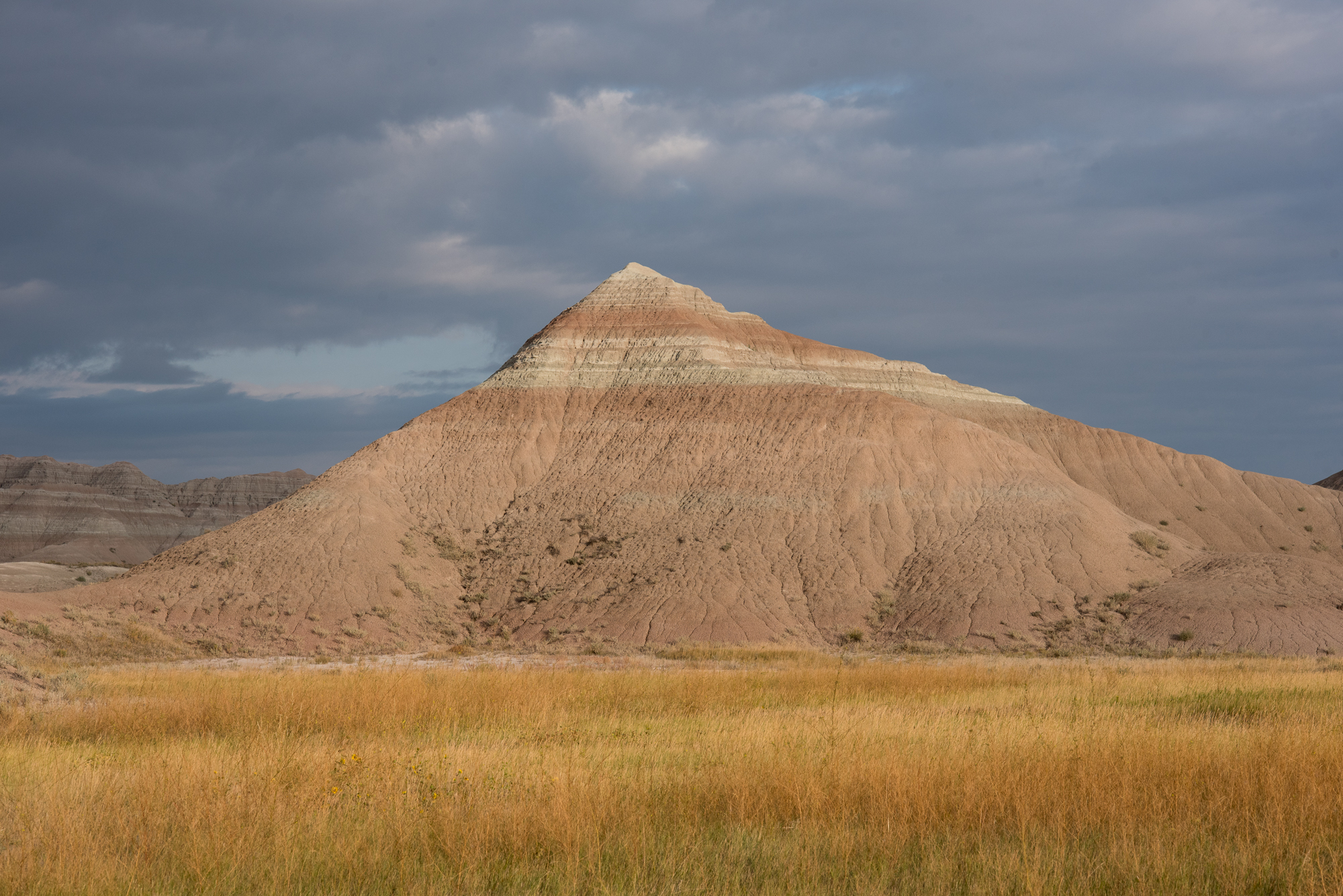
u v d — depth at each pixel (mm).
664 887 8820
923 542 72312
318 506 76812
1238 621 58062
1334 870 8773
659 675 29172
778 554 70688
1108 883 8930
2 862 9156
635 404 90188
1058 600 63844
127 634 56781
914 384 104125
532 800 10852
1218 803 11047
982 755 13242
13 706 21375
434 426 90750
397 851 9656
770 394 87688
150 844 9742
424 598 69688
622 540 74938
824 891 8883
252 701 20641
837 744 14273
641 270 110938
